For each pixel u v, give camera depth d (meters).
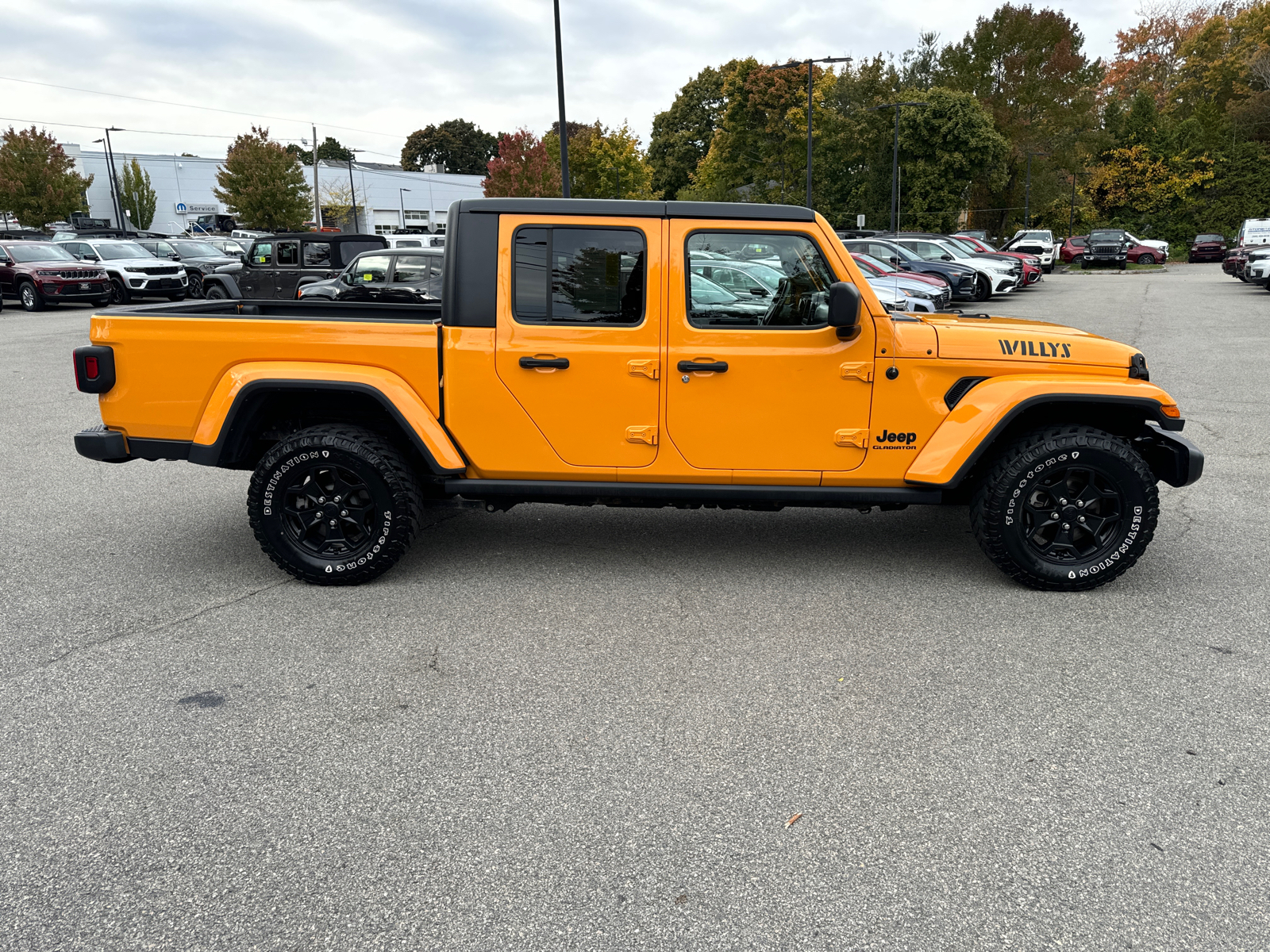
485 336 4.32
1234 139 57.62
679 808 2.75
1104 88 79.44
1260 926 2.25
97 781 2.89
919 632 4.01
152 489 6.49
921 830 2.63
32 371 12.21
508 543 5.25
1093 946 2.19
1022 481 4.25
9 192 47.59
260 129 53.03
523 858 2.52
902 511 5.91
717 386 4.29
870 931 2.24
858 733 3.17
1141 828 2.63
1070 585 4.40
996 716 3.28
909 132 50.66
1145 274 36.25
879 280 15.94
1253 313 18.14
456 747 3.09
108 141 51.72
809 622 4.12
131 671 3.65
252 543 5.29
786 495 4.41
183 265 24.47
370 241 17.44
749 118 53.81
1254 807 2.73
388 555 4.46
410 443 4.67
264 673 3.64
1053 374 4.33
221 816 2.71
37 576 4.73
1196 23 77.12
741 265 4.27
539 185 40.03
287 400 4.57
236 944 2.20
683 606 4.31
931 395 4.31
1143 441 4.54
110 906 2.34
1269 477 6.62
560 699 3.42
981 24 62.31
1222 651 3.81
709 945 2.20
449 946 2.19
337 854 2.54
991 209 60.12
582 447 4.40
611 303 4.30
